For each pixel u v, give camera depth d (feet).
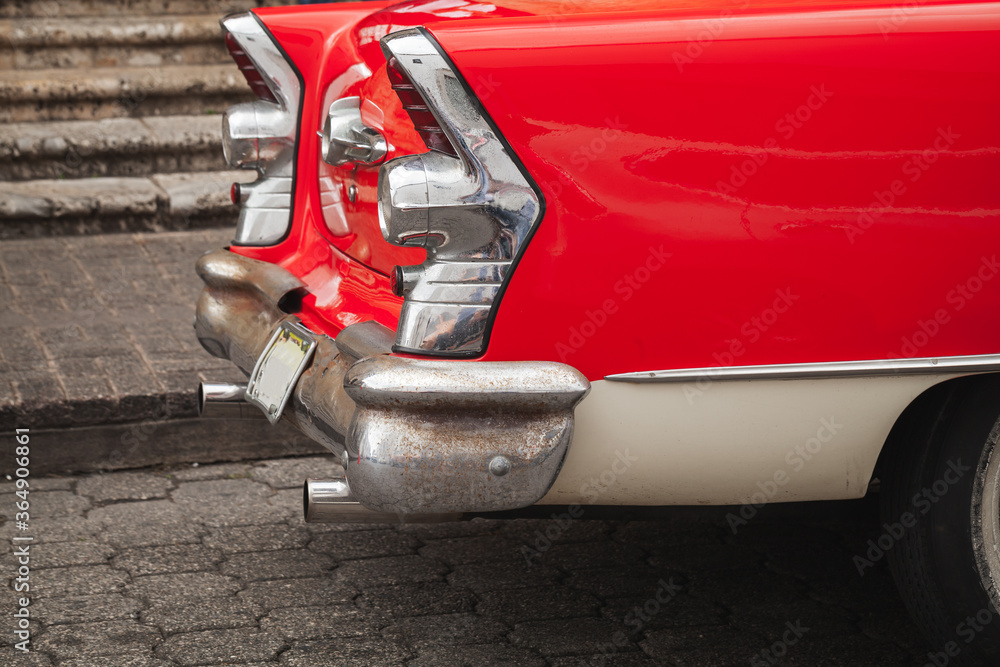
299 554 10.79
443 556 10.78
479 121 6.86
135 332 14.92
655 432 7.38
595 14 7.14
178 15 24.64
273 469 12.98
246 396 9.45
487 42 6.84
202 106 23.00
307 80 10.07
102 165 21.12
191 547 10.90
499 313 7.07
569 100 6.87
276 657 8.92
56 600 9.77
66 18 23.73
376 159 8.49
